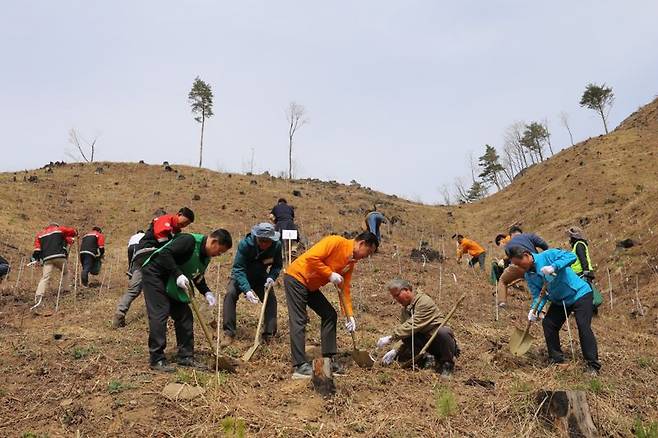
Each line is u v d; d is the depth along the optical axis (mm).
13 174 25547
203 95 43250
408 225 27375
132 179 26969
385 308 8484
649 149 31359
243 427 3861
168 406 4145
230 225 21422
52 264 9273
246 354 5457
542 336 7273
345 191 34188
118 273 13219
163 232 6809
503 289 8797
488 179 62688
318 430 3965
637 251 12961
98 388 4477
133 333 6543
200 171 30672
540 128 60188
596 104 52031
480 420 4445
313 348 6141
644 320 9289
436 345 5457
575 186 29234
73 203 22188
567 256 5703
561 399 4336
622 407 4898
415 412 4492
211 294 5332
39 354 5457
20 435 3828
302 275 5113
